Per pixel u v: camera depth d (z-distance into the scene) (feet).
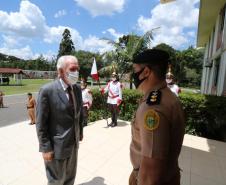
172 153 4.04
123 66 40.88
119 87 21.88
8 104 50.11
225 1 32.07
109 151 15.10
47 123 7.82
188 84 132.67
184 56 131.44
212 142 17.99
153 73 4.23
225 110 19.10
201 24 46.24
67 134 8.06
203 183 11.16
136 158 4.60
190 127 20.71
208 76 49.78
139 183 4.05
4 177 11.28
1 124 29.53
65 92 7.89
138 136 4.45
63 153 8.04
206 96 20.52
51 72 196.13
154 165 3.79
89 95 22.36
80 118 9.28
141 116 4.05
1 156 13.96
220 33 34.53
